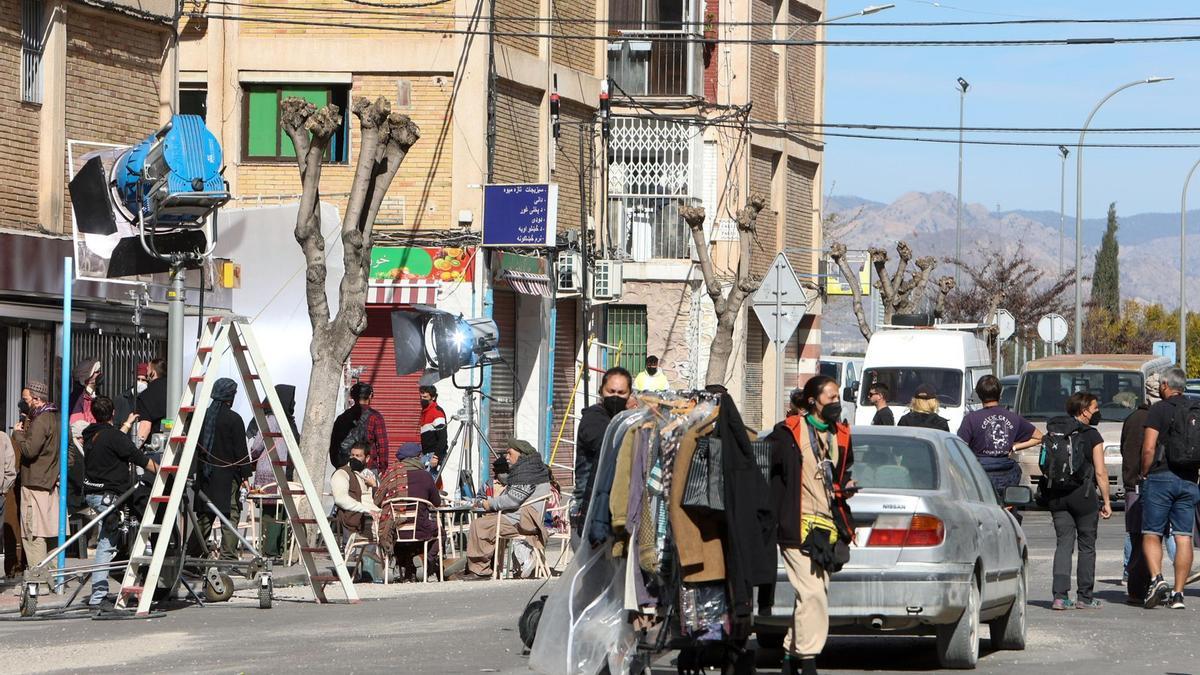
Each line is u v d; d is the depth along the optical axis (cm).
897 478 1680
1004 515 1855
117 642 1877
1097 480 2319
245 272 3747
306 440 3022
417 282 4053
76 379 2717
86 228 2581
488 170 4091
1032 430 2469
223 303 3500
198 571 2470
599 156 4828
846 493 1520
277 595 2447
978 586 1698
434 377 3375
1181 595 2286
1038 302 10044
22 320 2833
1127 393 4516
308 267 3047
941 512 1627
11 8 2938
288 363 3738
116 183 2481
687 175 5203
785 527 1497
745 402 5338
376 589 2556
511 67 4238
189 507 2275
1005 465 2447
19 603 2261
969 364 4884
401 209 4081
